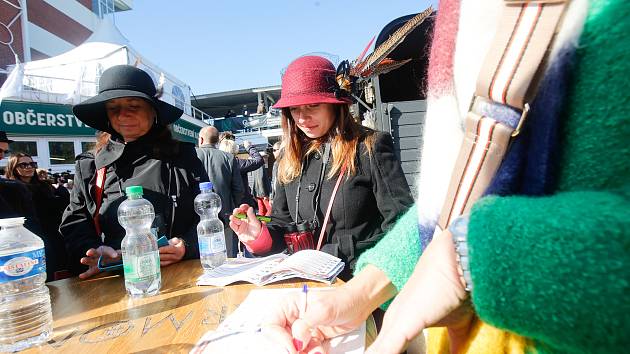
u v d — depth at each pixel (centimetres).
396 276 77
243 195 394
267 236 150
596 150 35
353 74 164
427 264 48
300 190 167
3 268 88
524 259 32
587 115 35
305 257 129
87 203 186
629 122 33
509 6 41
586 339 28
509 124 44
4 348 81
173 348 79
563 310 29
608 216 29
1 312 88
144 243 117
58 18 2253
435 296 45
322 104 157
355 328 81
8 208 246
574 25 36
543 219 32
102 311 102
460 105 56
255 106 1566
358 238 153
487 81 44
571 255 29
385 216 150
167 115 192
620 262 27
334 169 156
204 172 200
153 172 185
